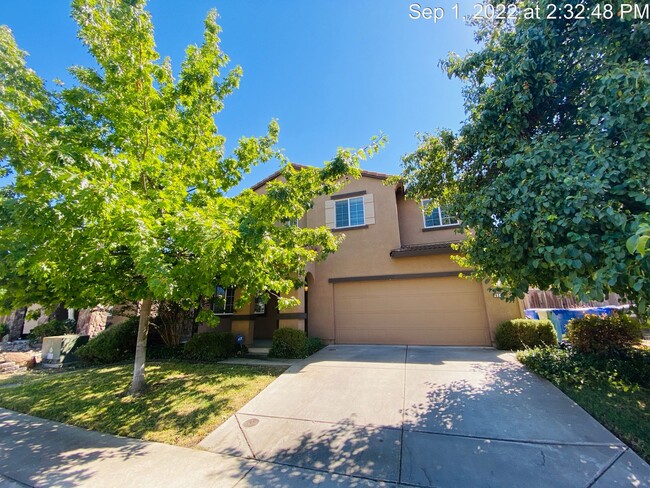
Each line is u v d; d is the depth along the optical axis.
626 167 3.00
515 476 3.14
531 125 4.57
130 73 5.68
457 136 6.10
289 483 3.21
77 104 5.82
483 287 10.39
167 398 6.00
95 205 3.57
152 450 4.04
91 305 6.12
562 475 3.11
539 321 8.98
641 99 3.03
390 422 4.51
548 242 3.47
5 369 9.38
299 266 8.27
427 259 11.28
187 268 4.87
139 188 6.05
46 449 4.14
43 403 6.07
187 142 6.68
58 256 4.28
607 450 3.50
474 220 4.40
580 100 4.05
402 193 13.29
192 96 6.51
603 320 6.36
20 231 3.78
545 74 3.96
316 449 3.87
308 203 6.43
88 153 3.86
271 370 7.87
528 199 3.55
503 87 4.31
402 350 9.74
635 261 2.61
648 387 5.17
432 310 10.91
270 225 5.69
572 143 3.53
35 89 5.66
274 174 13.83
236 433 4.43
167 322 11.05
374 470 3.37
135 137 5.84
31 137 3.75
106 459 3.83
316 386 6.34
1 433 4.72
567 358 6.18
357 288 11.91
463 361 7.76
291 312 10.62
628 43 3.40
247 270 5.41
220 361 9.34
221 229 3.98
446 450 3.69
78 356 10.56
